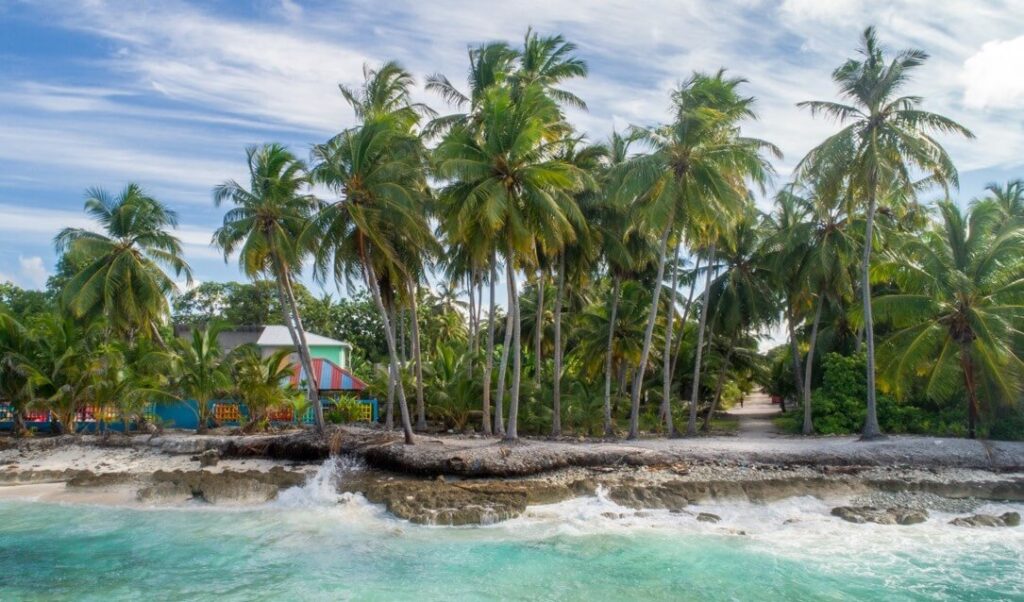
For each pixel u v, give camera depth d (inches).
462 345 1642.5
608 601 494.9
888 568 564.4
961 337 989.8
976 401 1019.9
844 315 1512.1
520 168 940.0
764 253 1294.3
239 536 668.1
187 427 1259.8
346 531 680.4
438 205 1013.8
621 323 1357.0
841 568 564.1
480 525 694.5
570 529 676.1
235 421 1264.8
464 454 885.2
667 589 518.0
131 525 715.4
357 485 848.3
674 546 622.2
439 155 955.3
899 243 1074.1
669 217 1000.2
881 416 1216.8
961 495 795.4
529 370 1653.5
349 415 1301.7
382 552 610.5
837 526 687.1
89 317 1307.8
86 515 759.7
